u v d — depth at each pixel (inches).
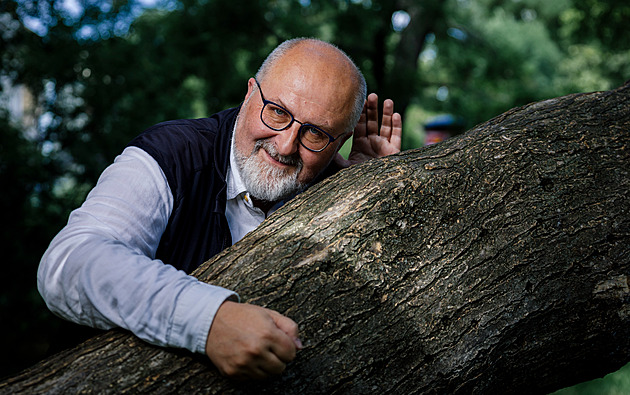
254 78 77.6
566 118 71.7
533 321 61.2
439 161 64.9
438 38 492.7
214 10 379.6
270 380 52.2
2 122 291.7
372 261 58.0
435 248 60.0
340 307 55.7
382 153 89.7
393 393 55.9
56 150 314.3
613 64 692.7
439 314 58.1
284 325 49.3
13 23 306.0
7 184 286.2
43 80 311.6
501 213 63.0
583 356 65.6
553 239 63.2
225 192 72.6
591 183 67.0
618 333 65.2
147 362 51.6
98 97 313.0
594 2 482.6
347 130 75.7
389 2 392.8
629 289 63.2
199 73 394.3
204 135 73.6
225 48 394.6
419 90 439.8
